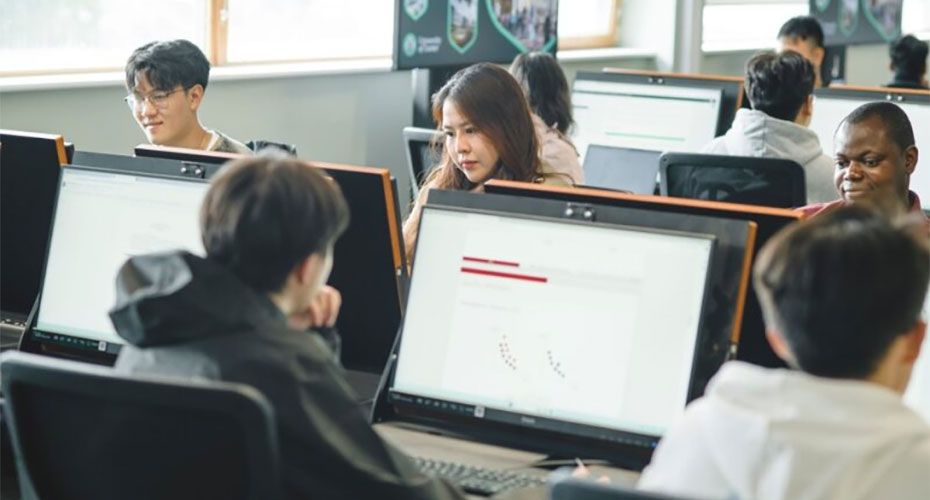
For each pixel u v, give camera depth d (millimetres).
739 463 1411
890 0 10133
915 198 3320
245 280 1797
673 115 5402
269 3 5754
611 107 5523
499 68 3102
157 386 1644
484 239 2240
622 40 8227
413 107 6309
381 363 2668
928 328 2012
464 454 2211
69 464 1783
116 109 4980
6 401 1784
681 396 2078
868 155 3174
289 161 1828
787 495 1379
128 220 2641
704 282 2082
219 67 5523
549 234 2195
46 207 2951
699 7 8156
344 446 1777
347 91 6047
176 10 5371
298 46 5930
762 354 2262
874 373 1448
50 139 2906
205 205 1811
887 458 1370
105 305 2641
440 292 2264
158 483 1731
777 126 4527
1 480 2561
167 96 3512
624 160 5430
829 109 5352
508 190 2348
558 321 2174
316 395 1775
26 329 2707
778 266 1468
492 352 2217
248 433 1631
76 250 2682
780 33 6664
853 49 10375
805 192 4262
